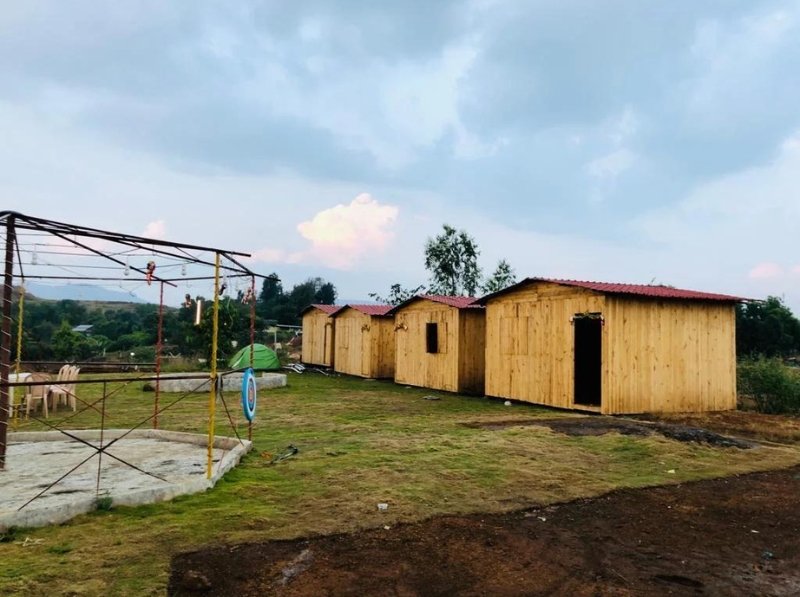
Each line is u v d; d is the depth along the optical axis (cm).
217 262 657
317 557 433
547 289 1380
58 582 378
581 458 769
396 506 551
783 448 867
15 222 631
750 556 454
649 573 419
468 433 942
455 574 411
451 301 1784
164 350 2853
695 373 1306
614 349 1209
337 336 2536
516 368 1464
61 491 572
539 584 398
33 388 1135
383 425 1042
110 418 1111
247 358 2342
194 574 395
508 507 561
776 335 2423
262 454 775
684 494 621
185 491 576
